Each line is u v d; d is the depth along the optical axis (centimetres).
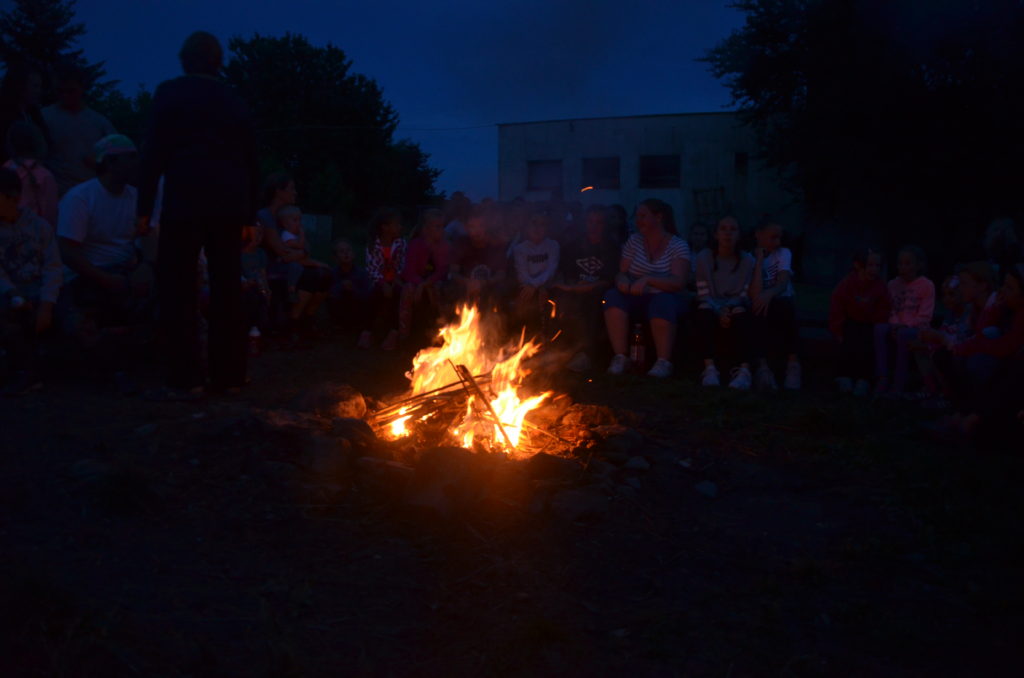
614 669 236
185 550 293
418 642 247
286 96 4341
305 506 332
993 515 356
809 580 297
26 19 3253
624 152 2839
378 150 4403
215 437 384
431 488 335
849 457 432
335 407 436
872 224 2227
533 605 269
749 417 502
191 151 441
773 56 2181
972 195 2016
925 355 588
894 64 1967
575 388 554
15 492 320
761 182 2691
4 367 503
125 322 523
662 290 643
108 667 220
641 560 308
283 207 688
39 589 246
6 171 458
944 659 249
